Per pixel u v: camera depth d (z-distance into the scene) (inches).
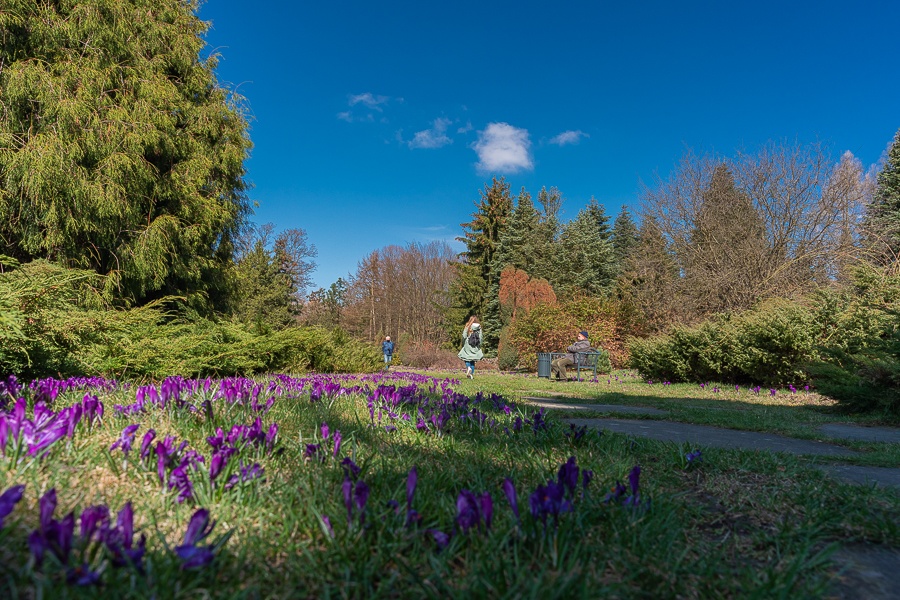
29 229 385.4
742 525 81.9
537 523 66.0
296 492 77.4
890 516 86.0
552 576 56.7
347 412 169.8
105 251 437.7
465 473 101.2
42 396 127.0
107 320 234.7
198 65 568.7
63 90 384.2
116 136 406.9
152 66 487.8
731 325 452.8
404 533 64.1
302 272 1712.6
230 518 68.2
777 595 56.7
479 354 648.4
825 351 275.3
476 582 53.8
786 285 765.3
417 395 195.0
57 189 371.2
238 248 634.8
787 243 847.1
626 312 882.1
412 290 2060.8
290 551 60.3
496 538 63.2
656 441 151.1
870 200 866.8
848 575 64.7
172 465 77.7
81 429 94.3
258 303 1336.1
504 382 496.7
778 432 192.7
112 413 119.3
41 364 206.4
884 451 150.2
